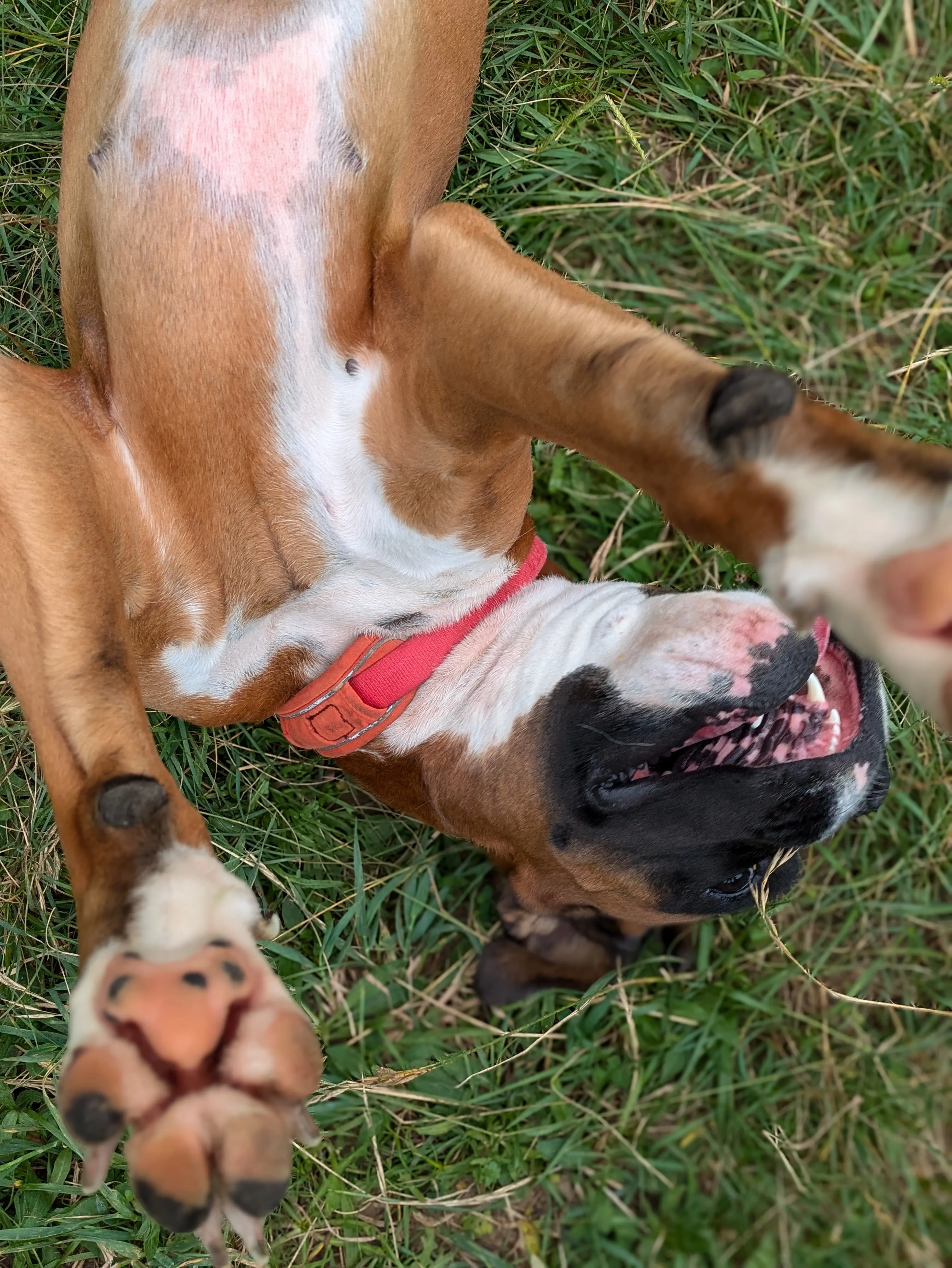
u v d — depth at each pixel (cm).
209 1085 42
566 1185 88
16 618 50
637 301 90
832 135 89
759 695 59
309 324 56
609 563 88
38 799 74
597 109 82
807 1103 91
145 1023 42
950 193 91
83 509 51
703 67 84
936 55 91
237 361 56
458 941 86
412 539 60
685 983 88
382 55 57
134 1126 42
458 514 60
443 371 53
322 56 56
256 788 78
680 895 66
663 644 60
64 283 59
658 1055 87
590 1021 86
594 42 81
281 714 66
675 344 46
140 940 44
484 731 66
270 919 47
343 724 64
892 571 40
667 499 45
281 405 56
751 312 90
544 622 66
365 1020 84
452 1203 82
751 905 69
